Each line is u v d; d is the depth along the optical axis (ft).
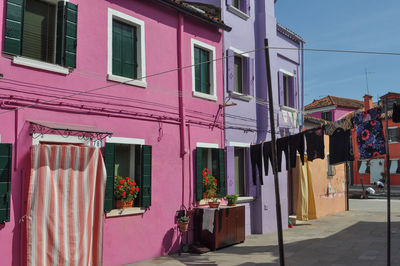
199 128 37.17
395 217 59.06
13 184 23.07
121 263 28.71
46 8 26.55
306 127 61.16
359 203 87.92
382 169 129.49
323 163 63.16
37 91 24.64
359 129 28.43
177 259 30.76
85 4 28.19
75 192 25.14
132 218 29.91
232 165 40.55
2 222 22.22
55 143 25.73
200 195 35.91
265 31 46.29
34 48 25.63
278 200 23.49
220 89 40.34
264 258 30.81
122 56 31.17
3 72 23.06
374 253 32.35
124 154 30.76
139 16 32.22
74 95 26.76
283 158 48.73
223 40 41.22
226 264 28.86
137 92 31.35
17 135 23.43
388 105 27.04
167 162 33.42
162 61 33.88
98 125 28.14
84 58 27.68
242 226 37.86
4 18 23.38
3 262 22.33
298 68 55.47
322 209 61.77
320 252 33.06
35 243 23.21
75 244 24.85
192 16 37.06
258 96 46.24
